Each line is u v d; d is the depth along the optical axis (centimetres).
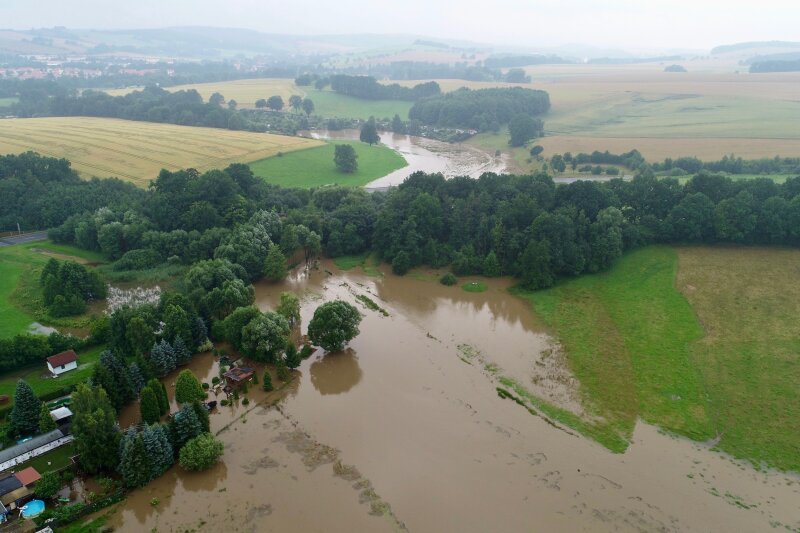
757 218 11988
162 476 6544
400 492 6306
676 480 6481
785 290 10506
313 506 6097
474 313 10719
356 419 7600
